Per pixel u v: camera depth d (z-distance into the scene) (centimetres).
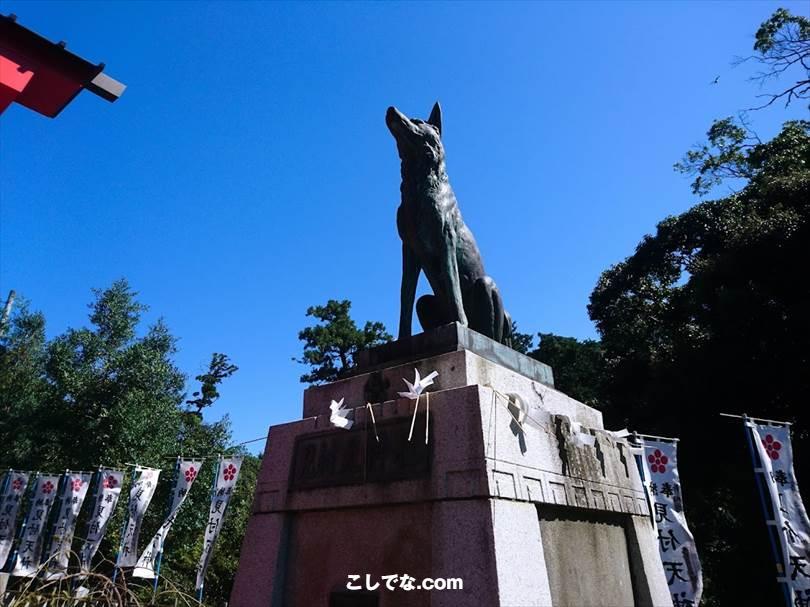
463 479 352
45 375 1864
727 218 1880
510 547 334
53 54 414
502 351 476
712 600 1598
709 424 1422
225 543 1948
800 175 1532
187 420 2100
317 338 2762
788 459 790
